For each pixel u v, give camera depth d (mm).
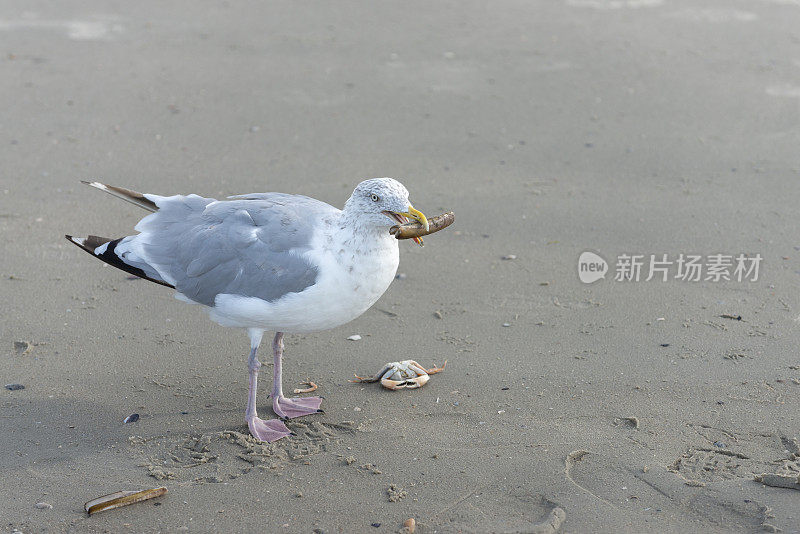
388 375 6320
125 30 14562
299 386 6359
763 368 6410
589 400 6102
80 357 6594
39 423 5832
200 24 14992
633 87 12305
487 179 9711
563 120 11273
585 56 13500
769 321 7035
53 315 7117
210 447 5652
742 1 16297
